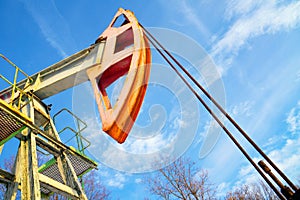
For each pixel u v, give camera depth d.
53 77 5.93
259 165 1.93
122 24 5.54
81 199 4.60
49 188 4.37
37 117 5.82
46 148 5.09
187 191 15.07
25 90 5.91
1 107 3.95
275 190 1.78
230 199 16.38
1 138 4.46
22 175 4.15
